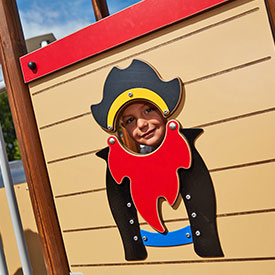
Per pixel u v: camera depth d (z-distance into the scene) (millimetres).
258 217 790
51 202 1045
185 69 831
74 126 984
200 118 825
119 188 932
